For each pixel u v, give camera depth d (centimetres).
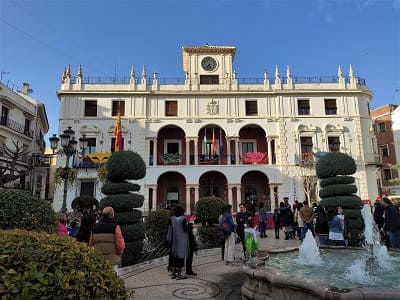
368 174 3219
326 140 3266
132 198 1076
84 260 310
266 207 3192
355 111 3344
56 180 2097
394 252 944
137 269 985
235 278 866
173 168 3153
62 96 3250
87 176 3008
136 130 3234
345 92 3356
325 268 785
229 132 3288
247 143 3472
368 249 1027
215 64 3547
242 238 1172
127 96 3294
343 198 1356
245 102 3359
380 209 1294
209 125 3334
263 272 579
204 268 1001
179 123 3294
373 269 747
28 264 273
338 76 3434
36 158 2952
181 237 877
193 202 3192
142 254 1123
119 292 329
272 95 3359
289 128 3284
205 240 1399
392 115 4275
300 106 3369
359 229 1321
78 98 3256
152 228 1241
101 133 3206
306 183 3056
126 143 3203
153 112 3303
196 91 3325
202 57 3553
